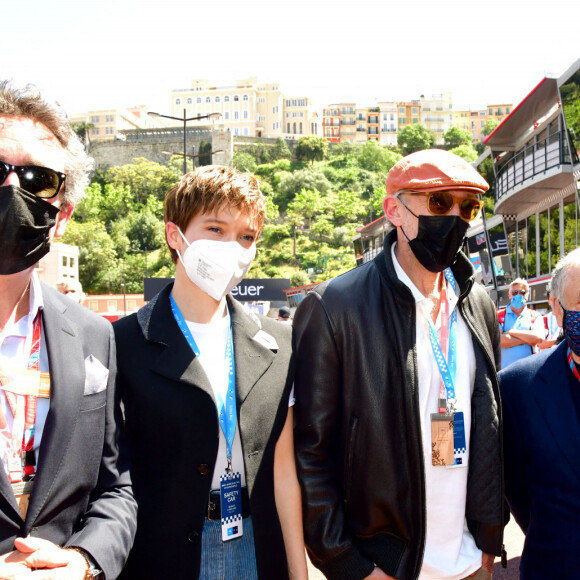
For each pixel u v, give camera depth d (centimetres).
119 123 12531
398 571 199
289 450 212
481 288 242
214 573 182
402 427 203
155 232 9644
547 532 214
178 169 10688
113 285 8625
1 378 153
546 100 1630
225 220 196
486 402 217
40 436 156
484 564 218
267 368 204
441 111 15788
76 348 168
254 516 187
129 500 175
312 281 8119
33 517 149
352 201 11019
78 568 145
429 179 204
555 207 1700
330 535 201
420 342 213
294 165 12425
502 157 2030
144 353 190
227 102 14212
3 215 142
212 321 205
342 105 15538
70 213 178
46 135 159
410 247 213
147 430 184
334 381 212
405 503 202
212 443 184
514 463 235
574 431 213
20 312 162
